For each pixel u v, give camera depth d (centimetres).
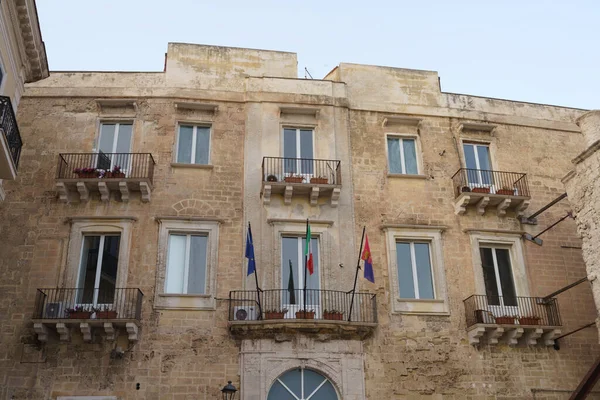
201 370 2008
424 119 2566
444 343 2164
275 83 2505
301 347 2053
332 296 2161
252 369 2011
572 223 2494
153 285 2106
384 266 2258
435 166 2481
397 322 2170
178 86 2450
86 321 1953
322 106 2491
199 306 2091
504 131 2623
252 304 2114
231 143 2380
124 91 2420
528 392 2144
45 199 2205
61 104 2380
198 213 2241
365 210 2344
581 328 2209
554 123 2697
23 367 1966
